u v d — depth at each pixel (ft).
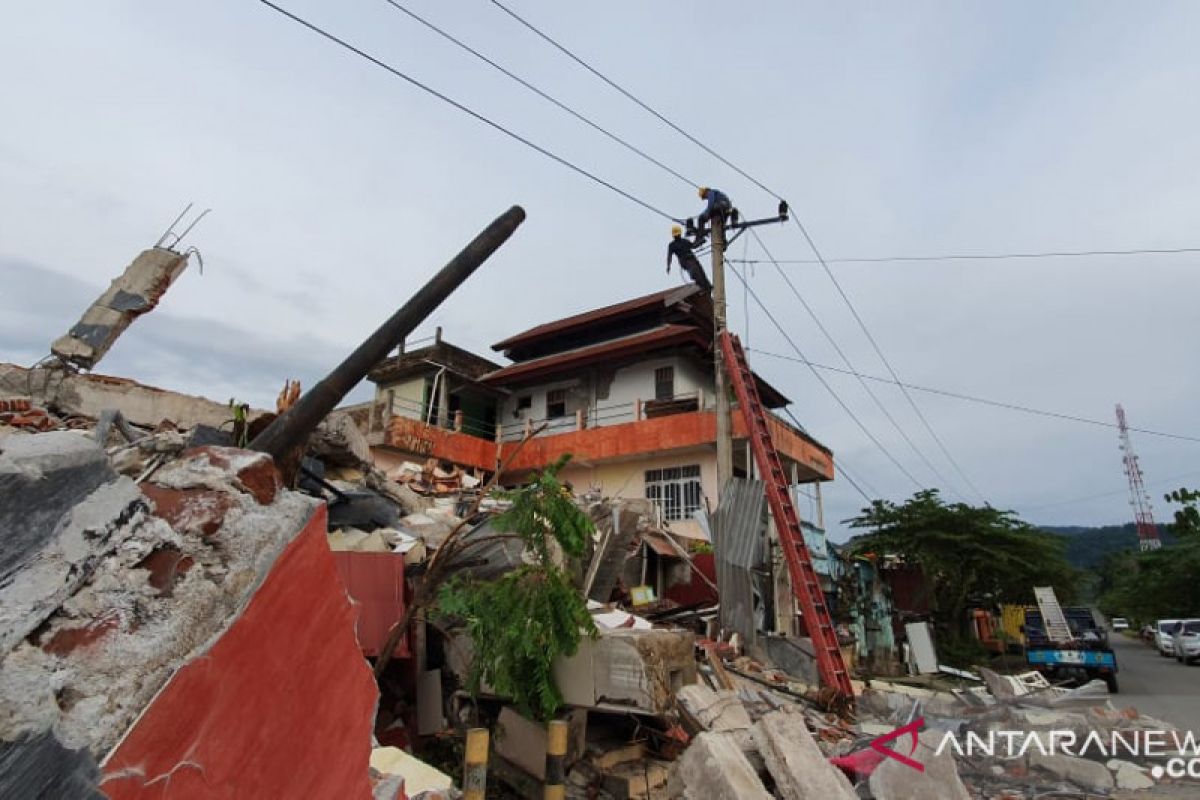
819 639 36.78
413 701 22.40
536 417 80.12
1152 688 59.93
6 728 4.34
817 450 70.95
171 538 5.94
